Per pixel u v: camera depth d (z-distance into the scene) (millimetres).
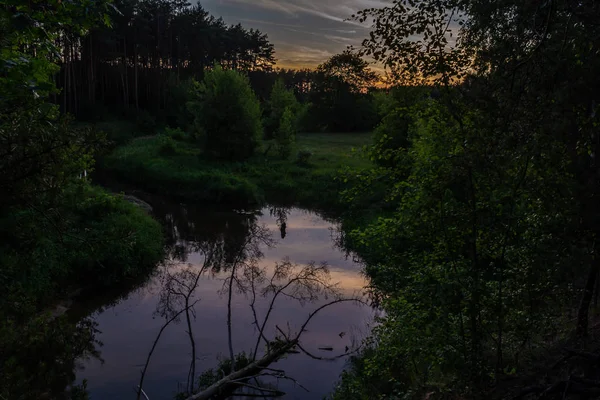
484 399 5637
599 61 3873
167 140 50000
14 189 4133
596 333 6184
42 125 4426
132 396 10445
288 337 12852
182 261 21562
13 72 4449
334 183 38750
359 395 9594
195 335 13906
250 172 43406
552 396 4652
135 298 16828
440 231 6723
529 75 4227
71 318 14758
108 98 78562
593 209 4379
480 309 6309
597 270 4992
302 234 26984
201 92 51750
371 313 15383
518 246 6113
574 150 4324
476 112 5062
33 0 4320
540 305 5824
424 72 5797
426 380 7797
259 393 10734
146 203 33438
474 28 4992
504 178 5176
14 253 4555
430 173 6574
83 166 4484
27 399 5988
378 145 7738
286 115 52031
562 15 4215
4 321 6406
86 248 4980
